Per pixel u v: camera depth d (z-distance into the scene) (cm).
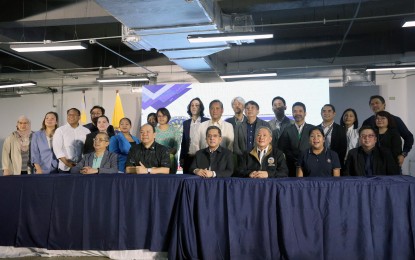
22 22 576
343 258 249
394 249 245
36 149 388
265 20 692
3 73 959
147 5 427
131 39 565
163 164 328
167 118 443
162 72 905
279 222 256
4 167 414
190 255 264
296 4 545
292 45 826
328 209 253
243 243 259
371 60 788
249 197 262
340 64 790
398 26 735
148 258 278
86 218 286
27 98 959
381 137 380
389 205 249
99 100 926
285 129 454
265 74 716
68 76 934
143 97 735
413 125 775
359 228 249
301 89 664
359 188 252
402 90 786
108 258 285
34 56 770
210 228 264
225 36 495
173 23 495
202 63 727
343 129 425
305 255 252
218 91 700
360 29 755
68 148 392
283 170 309
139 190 280
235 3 552
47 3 566
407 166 766
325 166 314
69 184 290
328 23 706
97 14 554
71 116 400
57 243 289
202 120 477
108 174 300
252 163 320
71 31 770
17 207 297
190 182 270
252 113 451
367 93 801
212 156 320
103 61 927
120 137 425
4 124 966
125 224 281
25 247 295
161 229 275
